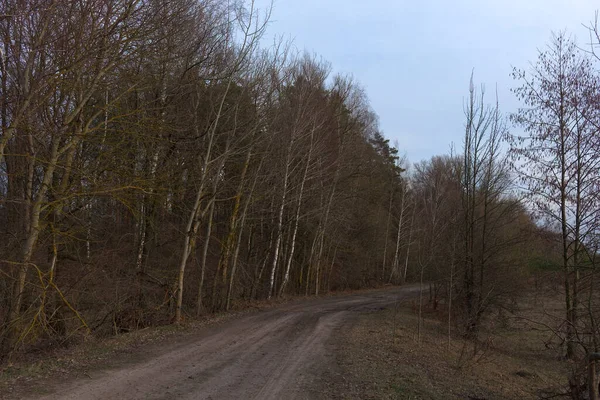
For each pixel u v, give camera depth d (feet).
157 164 58.08
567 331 35.60
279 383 28.22
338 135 111.96
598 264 41.73
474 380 34.60
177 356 35.53
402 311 84.38
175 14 42.83
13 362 32.76
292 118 88.07
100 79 42.52
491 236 65.98
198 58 55.52
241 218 79.61
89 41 38.24
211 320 61.36
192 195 66.08
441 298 81.97
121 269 53.98
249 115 66.85
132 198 47.60
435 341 53.26
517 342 65.00
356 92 126.72
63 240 44.16
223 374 30.04
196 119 59.93
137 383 26.61
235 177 77.92
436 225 67.36
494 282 63.31
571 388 30.58
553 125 52.44
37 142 40.24
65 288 43.83
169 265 68.13
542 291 55.83
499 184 68.54
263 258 110.22
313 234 123.34
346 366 34.09
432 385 30.14
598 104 45.96
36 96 37.60
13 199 39.11
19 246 41.14
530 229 59.00
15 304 36.32
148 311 55.06
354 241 152.25
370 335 51.70
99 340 41.14
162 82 49.96
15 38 36.55
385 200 176.24
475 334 59.88
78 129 42.27
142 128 44.80
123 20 39.19
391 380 30.12
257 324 58.44
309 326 57.57
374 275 169.78
